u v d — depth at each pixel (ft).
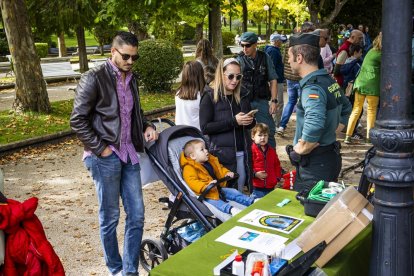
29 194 23.50
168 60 50.31
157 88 51.13
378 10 77.20
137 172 14.01
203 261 9.94
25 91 39.93
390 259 9.19
